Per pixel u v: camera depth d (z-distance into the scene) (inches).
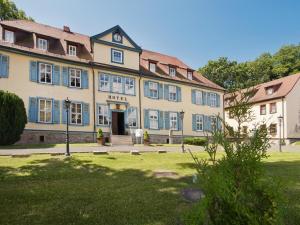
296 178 383.2
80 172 440.1
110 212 250.1
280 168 482.9
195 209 118.4
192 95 1411.2
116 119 1177.4
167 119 1301.7
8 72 927.7
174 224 219.6
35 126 958.4
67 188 337.7
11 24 1068.5
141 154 676.1
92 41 1119.0
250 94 152.8
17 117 810.8
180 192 314.0
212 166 127.2
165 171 442.3
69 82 1049.5
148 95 1253.7
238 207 108.5
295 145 1408.7
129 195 305.4
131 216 239.3
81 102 1066.7
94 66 1104.8
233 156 123.3
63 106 1023.0
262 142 126.6
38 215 244.7
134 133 1158.3
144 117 1227.2
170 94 1331.2
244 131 139.9
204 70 2491.4
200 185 125.8
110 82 1147.9
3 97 791.7
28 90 958.4
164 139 1279.5
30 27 1117.7
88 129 1072.2
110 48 1160.8
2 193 312.7
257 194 113.7
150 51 1520.7
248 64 2359.7
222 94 1541.6
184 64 1558.8
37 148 751.7
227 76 2330.2
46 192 317.7
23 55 960.9
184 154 697.6
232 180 116.8
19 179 385.1
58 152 657.6
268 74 2306.8
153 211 251.3
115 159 577.0
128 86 1196.5
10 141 811.4
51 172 432.8
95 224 223.5
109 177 406.3
